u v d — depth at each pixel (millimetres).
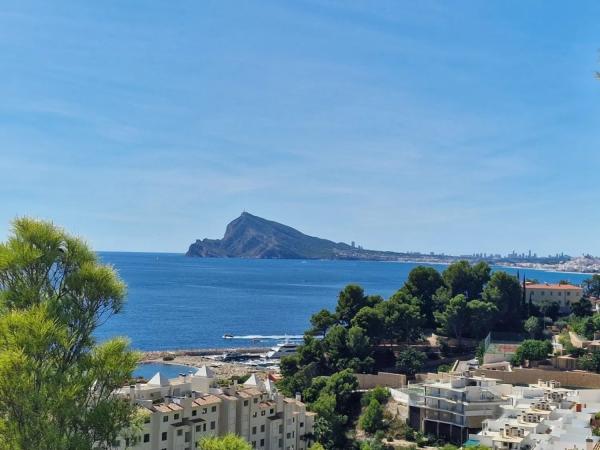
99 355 42625
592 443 107500
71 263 44062
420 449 138750
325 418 143875
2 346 38938
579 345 185500
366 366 183625
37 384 38938
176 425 111000
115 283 44656
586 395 149125
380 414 152125
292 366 189875
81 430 40812
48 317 40000
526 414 130625
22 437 37688
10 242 42000
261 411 130000
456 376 163500
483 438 121062
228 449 61125
